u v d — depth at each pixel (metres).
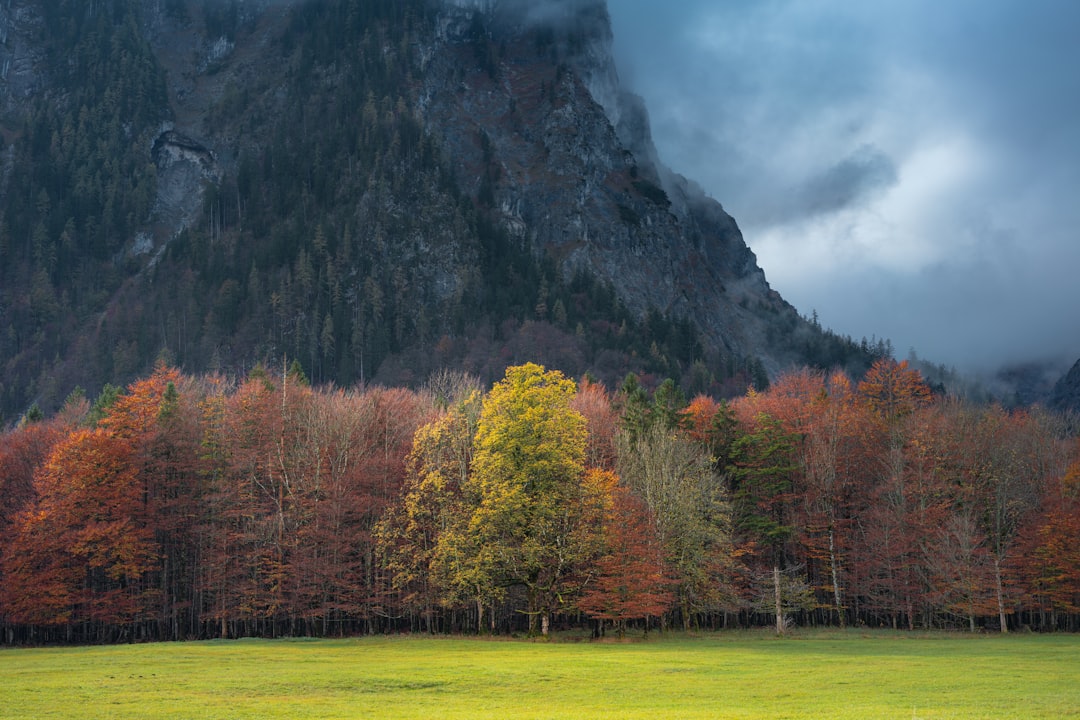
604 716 25.92
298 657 46.78
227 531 75.75
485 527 64.06
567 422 65.75
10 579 67.94
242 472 77.25
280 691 32.50
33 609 67.75
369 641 62.09
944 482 82.62
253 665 41.88
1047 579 76.69
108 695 30.64
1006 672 38.03
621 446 79.44
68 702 28.92
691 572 69.94
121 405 76.69
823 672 38.38
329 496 74.94
